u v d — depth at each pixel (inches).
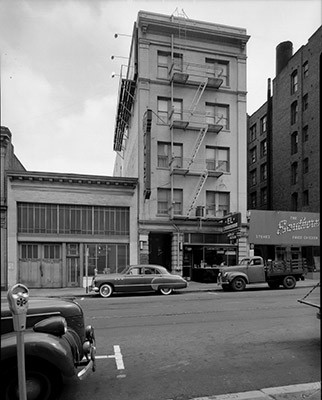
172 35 935.0
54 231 838.5
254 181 1573.6
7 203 805.9
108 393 185.6
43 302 201.2
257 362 232.5
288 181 1298.0
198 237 922.7
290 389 185.3
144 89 917.8
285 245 1000.9
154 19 922.7
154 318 392.5
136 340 293.6
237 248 911.7
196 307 470.0
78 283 840.9
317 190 1125.1
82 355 191.6
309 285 791.7
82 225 858.1
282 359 238.2
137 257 877.8
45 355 153.6
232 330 326.6
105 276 650.8
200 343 282.2
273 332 317.1
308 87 1197.1
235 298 564.7
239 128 973.2
